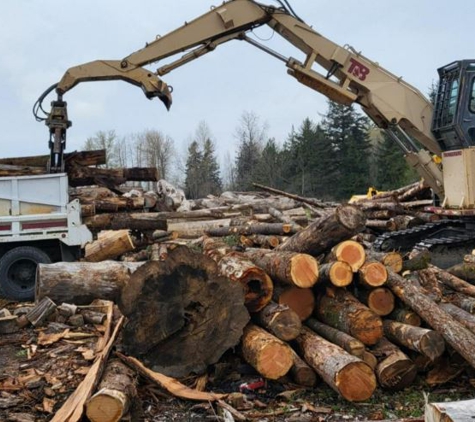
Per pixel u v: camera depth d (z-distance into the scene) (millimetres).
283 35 11383
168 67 11234
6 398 5355
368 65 11242
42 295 7535
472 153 10352
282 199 22000
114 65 11031
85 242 10219
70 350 6402
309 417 5320
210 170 56594
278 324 6051
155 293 5930
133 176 12188
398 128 11539
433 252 10586
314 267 6340
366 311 6199
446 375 6160
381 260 7445
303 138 52062
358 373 5477
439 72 11406
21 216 10039
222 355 6320
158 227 11133
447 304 7039
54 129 10812
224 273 6617
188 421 5188
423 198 16641
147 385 5766
